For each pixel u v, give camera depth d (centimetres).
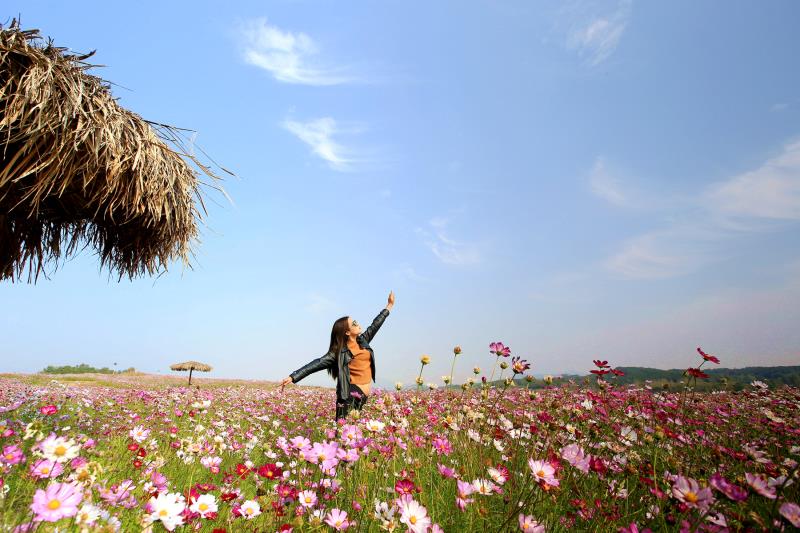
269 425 608
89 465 200
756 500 241
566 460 235
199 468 340
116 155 429
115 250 607
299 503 233
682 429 383
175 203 521
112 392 1082
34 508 147
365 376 495
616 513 231
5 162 419
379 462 280
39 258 587
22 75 391
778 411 597
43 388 989
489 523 222
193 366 2284
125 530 201
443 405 529
